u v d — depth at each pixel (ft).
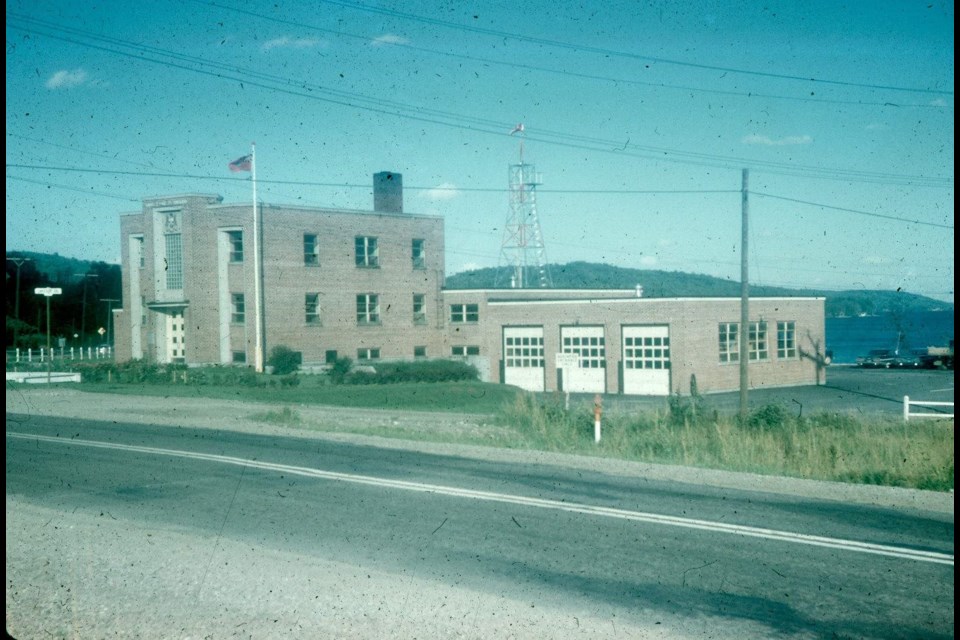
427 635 19.94
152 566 25.67
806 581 24.26
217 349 142.41
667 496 37.47
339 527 31.09
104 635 19.99
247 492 38.22
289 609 21.76
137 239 155.02
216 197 146.41
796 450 51.80
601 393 134.41
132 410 82.53
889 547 28.07
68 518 32.42
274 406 89.35
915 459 47.83
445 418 82.02
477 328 159.53
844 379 149.59
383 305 154.20
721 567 25.71
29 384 119.24
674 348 128.36
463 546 28.25
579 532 30.30
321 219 146.72
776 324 139.03
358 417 80.89
